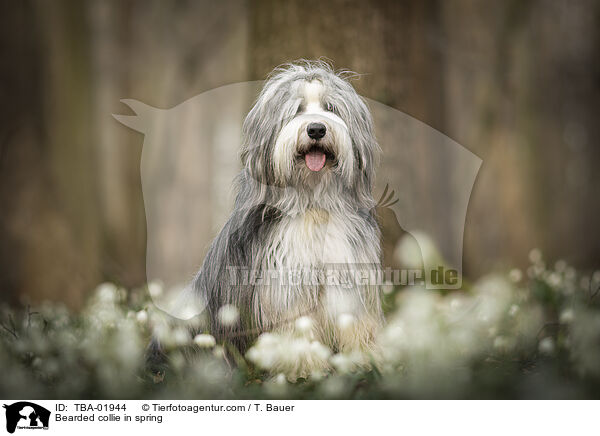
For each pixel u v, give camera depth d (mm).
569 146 19219
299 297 6289
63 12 17062
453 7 17312
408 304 7000
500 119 17719
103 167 17562
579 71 19406
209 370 5961
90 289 15180
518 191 17656
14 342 6941
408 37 9398
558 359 5816
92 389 5746
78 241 16297
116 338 6371
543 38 18797
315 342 5797
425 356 5820
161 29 18219
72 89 16984
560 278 8930
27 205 16047
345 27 9016
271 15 9094
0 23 16609
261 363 5688
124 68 18078
